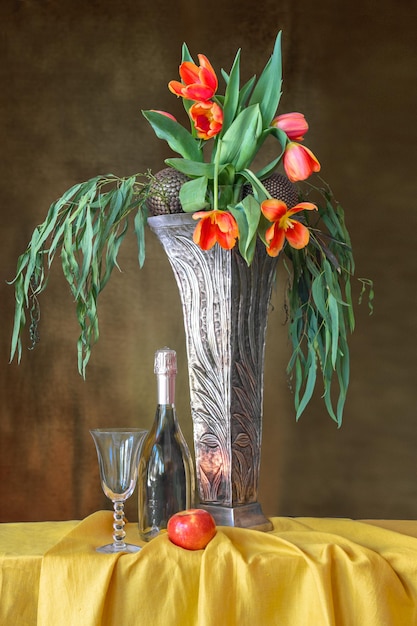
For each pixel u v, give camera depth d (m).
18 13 1.79
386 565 1.20
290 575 1.18
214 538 1.22
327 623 1.13
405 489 1.80
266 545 1.24
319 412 1.80
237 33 1.81
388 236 1.81
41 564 1.19
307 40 1.82
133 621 1.17
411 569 1.21
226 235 1.23
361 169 1.81
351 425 1.80
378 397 1.81
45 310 1.77
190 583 1.18
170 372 1.37
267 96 1.39
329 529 1.42
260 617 1.17
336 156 1.81
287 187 1.38
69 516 1.78
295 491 1.80
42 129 1.79
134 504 1.79
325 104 1.81
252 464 1.37
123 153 1.79
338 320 1.36
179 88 1.29
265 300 1.39
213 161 1.38
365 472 1.80
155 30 1.81
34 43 1.79
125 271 1.79
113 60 1.80
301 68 1.82
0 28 1.79
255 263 1.36
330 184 1.81
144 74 1.80
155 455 1.35
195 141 1.39
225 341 1.34
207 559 1.17
